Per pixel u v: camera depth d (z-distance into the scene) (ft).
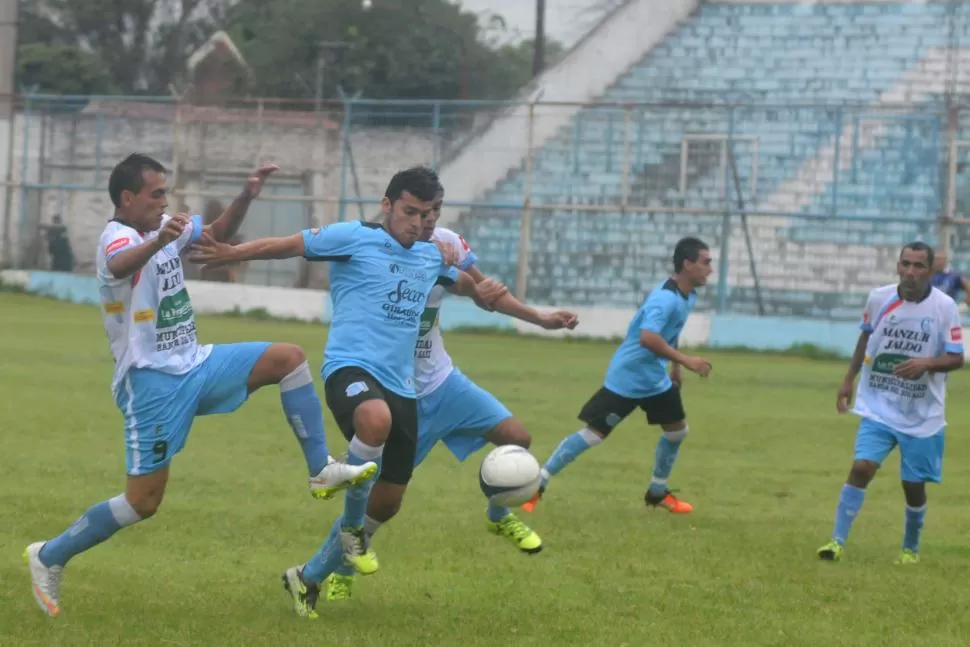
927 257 52.19
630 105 175.73
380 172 208.13
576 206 181.06
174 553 49.85
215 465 71.46
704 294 194.29
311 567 40.63
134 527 54.39
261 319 191.52
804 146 202.90
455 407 45.34
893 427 52.75
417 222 41.11
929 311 52.29
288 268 210.59
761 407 107.24
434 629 39.45
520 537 42.91
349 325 40.93
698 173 203.62
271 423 88.84
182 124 211.20
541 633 39.32
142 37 319.27
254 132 209.46
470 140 207.41
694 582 47.44
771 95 222.28
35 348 132.26
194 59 265.34
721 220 198.08
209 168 210.38
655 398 63.31
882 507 66.64
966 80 218.59
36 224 219.00
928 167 193.77
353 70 254.68
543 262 201.87
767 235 196.44
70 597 42.37
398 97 257.34
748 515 62.75
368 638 37.99
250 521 56.39
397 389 41.09
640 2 231.09
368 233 41.24
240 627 38.99
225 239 42.04
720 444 86.84
